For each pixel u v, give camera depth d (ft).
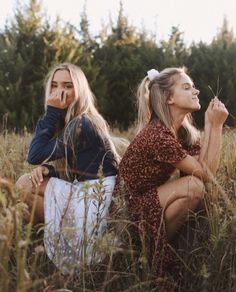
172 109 11.06
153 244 9.88
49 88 11.60
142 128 11.28
